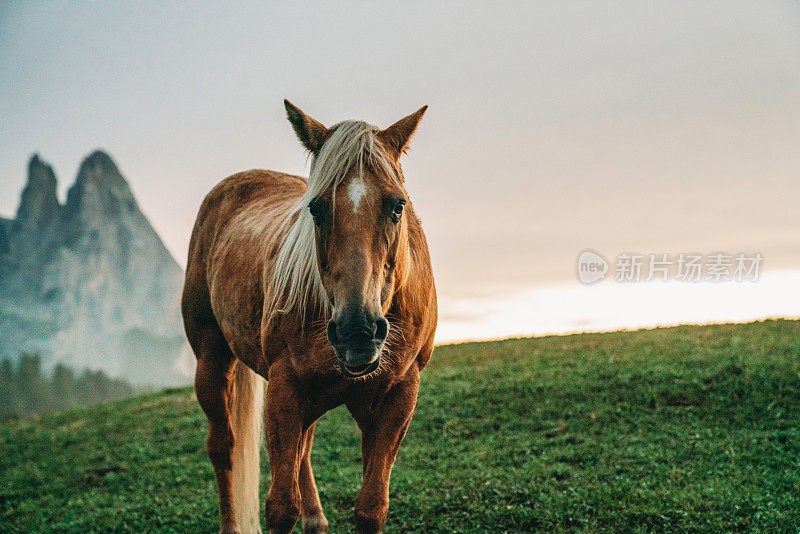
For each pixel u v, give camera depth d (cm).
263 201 506
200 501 763
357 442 1000
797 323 1491
